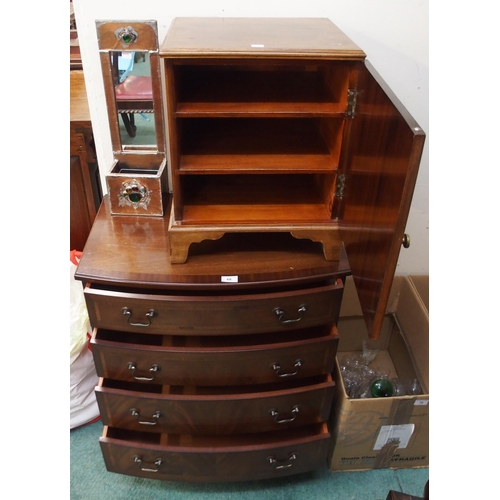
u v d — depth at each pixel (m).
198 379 1.16
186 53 0.82
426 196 1.50
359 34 1.20
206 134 1.10
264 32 0.98
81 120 1.37
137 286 1.04
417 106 1.32
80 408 1.48
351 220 0.93
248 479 1.32
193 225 1.03
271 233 1.20
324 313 1.11
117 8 1.13
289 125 1.16
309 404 1.22
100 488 1.35
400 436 1.34
